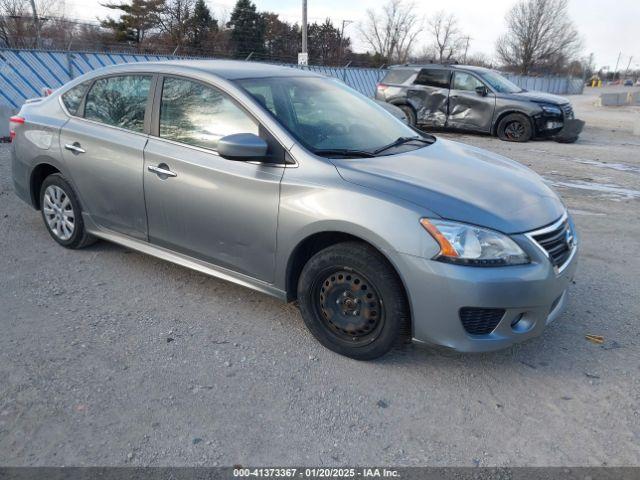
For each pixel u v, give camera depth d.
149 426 2.66
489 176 3.46
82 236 4.63
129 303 3.88
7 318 3.59
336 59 55.34
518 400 2.96
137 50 30.36
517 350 3.45
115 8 42.56
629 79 104.06
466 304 2.82
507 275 2.84
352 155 3.42
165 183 3.75
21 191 4.98
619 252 5.25
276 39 51.75
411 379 3.12
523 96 12.83
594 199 7.33
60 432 2.60
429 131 14.71
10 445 2.51
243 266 3.55
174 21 43.41
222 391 2.95
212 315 3.75
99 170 4.17
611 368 3.28
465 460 2.53
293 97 3.79
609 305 4.11
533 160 10.33
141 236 4.10
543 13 61.44
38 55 14.34
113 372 3.06
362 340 3.19
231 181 3.43
